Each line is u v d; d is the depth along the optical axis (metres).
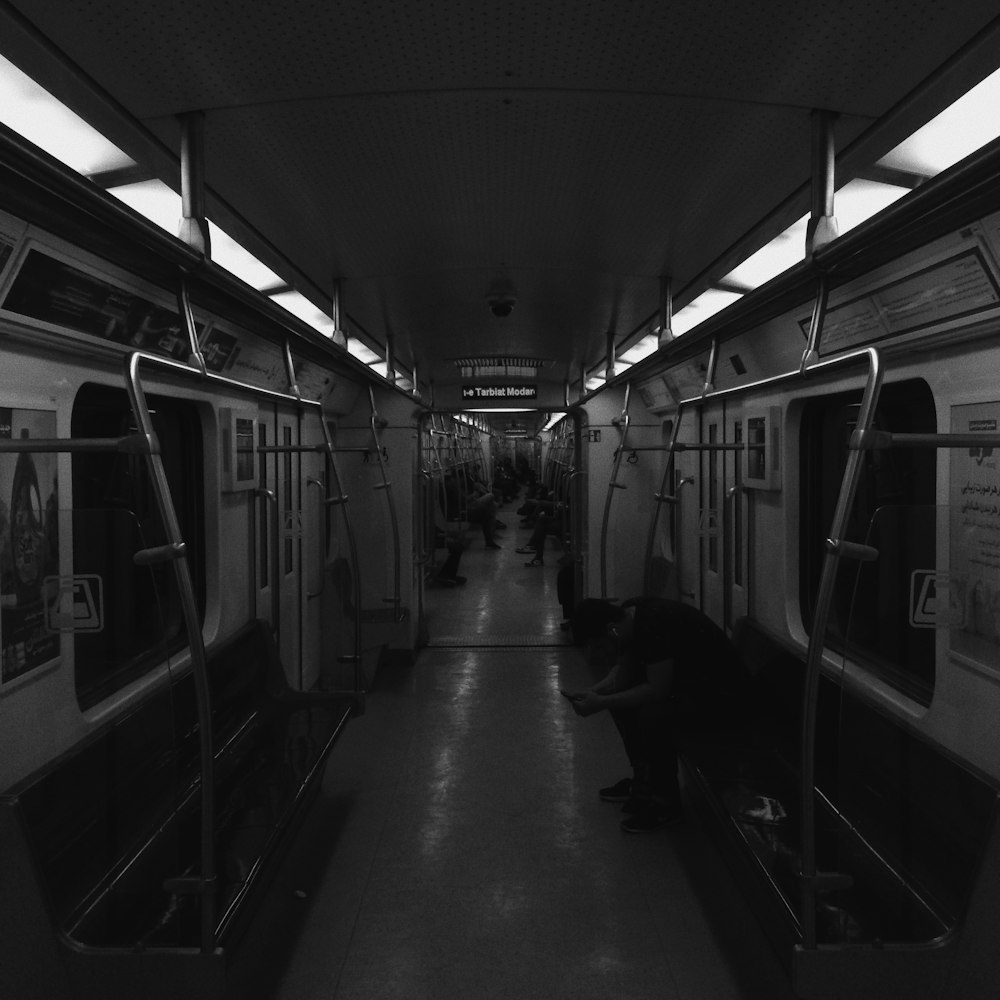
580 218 3.77
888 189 3.13
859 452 2.06
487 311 6.08
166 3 1.93
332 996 2.84
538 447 27.75
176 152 2.84
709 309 5.78
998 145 1.78
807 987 2.29
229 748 4.04
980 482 2.50
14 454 2.36
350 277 4.90
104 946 2.29
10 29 2.01
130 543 2.81
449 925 3.29
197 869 2.76
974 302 2.54
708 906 3.43
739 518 5.26
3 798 2.17
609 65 2.32
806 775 2.24
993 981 2.24
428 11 2.00
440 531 12.84
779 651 4.30
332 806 4.47
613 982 2.91
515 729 5.77
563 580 7.41
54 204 2.08
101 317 2.91
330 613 6.66
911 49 2.14
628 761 5.14
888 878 2.59
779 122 2.66
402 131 2.77
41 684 2.45
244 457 4.54
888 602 2.79
